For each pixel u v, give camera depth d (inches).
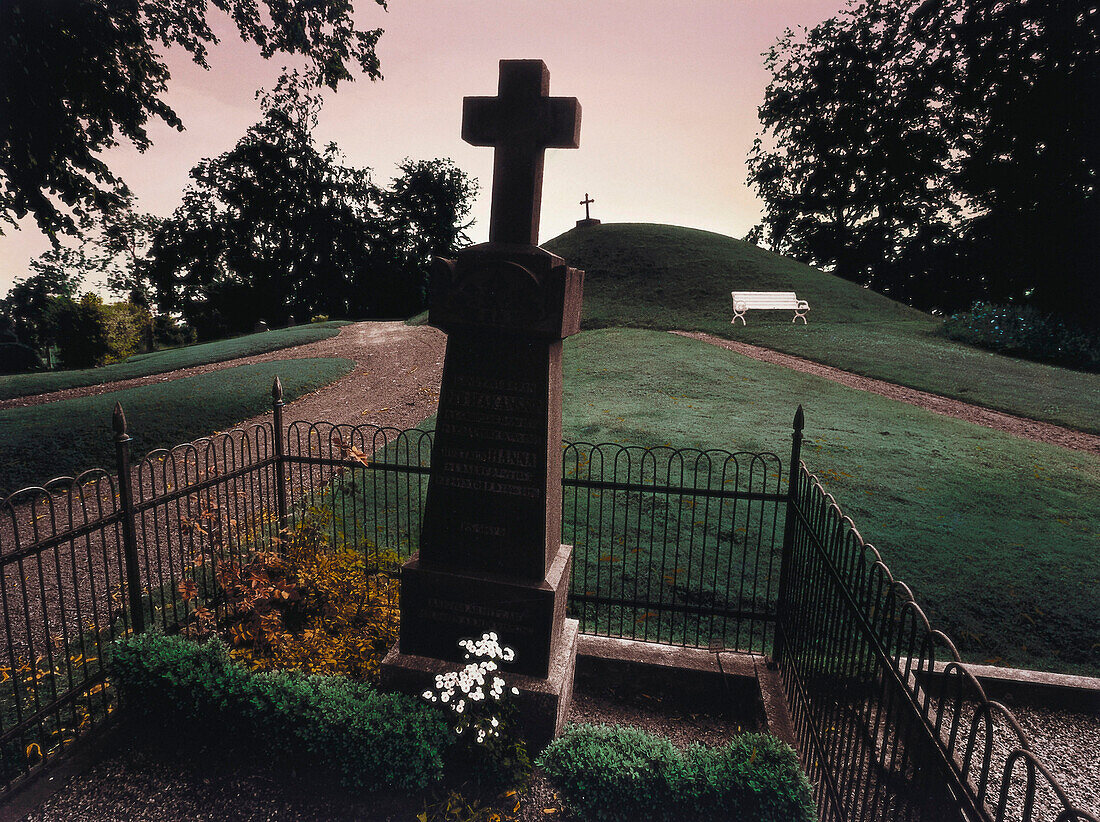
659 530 269.6
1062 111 996.6
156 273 1619.1
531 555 165.6
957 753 165.5
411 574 171.0
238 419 534.9
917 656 199.5
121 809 140.6
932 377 621.6
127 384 751.1
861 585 127.2
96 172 579.8
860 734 121.3
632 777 132.6
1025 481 339.6
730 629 216.8
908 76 1244.5
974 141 1194.0
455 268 159.2
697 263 1254.3
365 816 139.2
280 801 142.9
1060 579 239.8
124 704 169.5
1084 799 150.3
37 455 429.1
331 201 1733.5
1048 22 990.4
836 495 306.2
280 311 1726.1
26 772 149.1
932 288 1523.1
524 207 160.6
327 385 663.1
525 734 162.4
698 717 182.1
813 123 1432.1
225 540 271.6
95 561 269.9
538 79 155.3
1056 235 1074.7
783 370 627.5
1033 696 184.7
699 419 432.8
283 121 1552.7
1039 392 574.9
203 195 1626.5
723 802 128.3
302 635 182.9
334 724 146.5
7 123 474.0
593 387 548.4
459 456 167.9
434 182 1972.2
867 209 1529.3
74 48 506.6
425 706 154.6
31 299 2206.0
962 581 237.1
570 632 190.2
